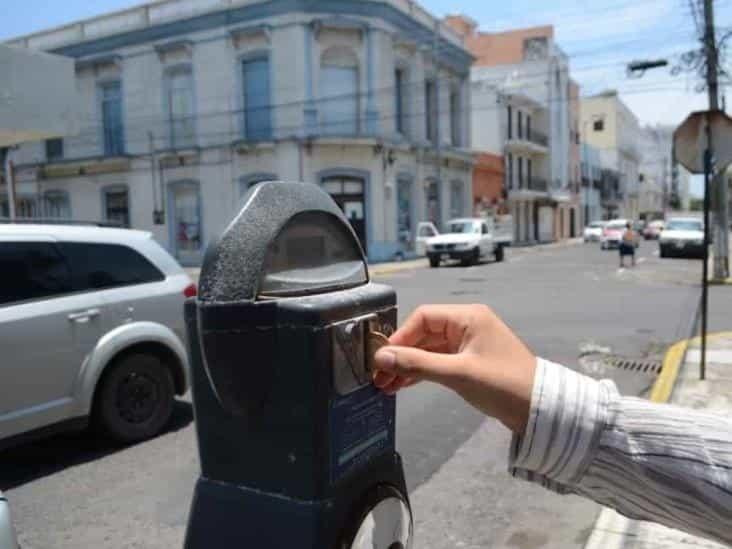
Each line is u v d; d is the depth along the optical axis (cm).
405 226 2605
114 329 481
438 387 658
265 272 127
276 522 130
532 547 342
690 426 98
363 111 2352
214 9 2359
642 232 5128
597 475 98
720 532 93
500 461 463
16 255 443
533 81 4334
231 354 126
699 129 639
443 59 2833
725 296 1294
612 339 878
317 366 123
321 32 2277
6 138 1061
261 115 2359
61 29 2725
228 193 2417
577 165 5172
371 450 142
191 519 140
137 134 2594
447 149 2819
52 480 431
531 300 1285
